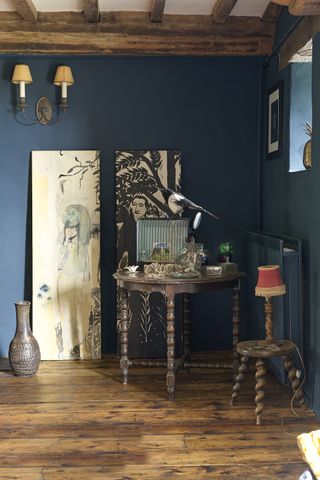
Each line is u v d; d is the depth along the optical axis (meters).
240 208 5.79
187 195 5.77
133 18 5.49
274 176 5.38
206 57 5.68
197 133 5.73
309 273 4.43
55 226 5.62
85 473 3.50
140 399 4.55
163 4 5.07
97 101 5.66
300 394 4.33
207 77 5.71
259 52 5.54
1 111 5.63
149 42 5.52
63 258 5.61
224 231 5.79
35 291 5.61
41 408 4.39
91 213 5.63
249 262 5.59
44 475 3.48
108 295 5.70
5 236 5.68
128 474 3.48
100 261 5.65
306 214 4.51
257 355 4.09
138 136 5.70
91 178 5.63
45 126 5.66
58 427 4.07
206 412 4.29
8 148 5.65
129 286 4.73
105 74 5.66
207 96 5.72
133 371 5.21
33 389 4.79
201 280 4.59
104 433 3.98
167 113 5.71
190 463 3.59
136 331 5.61
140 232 5.11
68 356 5.59
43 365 5.43
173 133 5.72
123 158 5.64
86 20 5.46
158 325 5.61
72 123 5.66
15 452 3.74
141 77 5.68
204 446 3.79
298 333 4.56
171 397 4.51
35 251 5.61
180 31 5.52
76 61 5.64
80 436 3.94
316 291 4.26
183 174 5.75
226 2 5.01
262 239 5.06
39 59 5.61
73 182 5.63
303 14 4.03
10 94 5.62
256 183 5.79
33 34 5.46
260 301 5.20
